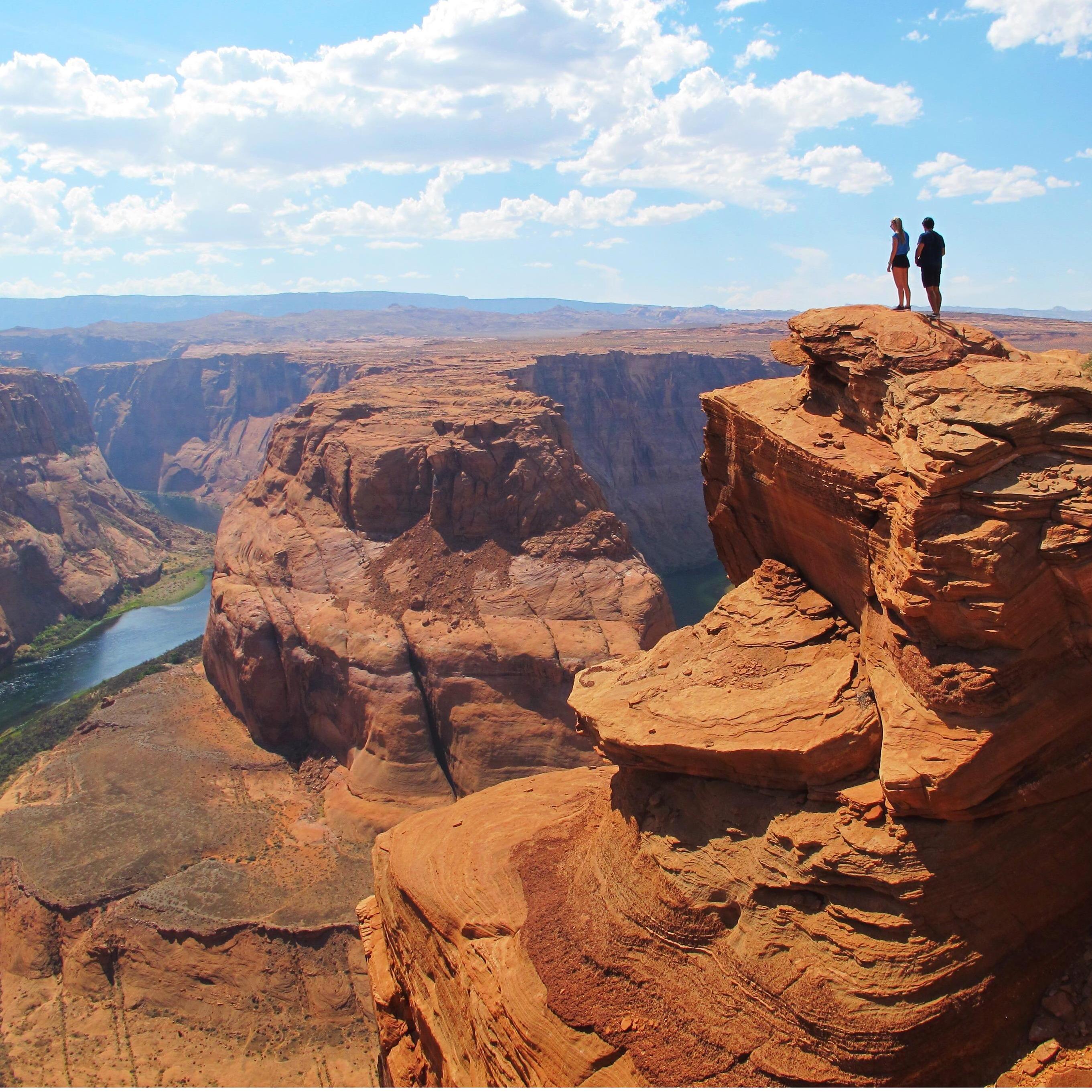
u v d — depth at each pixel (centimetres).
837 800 1265
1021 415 1149
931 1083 1092
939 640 1208
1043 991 1125
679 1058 1220
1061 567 1102
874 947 1148
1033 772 1166
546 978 1407
